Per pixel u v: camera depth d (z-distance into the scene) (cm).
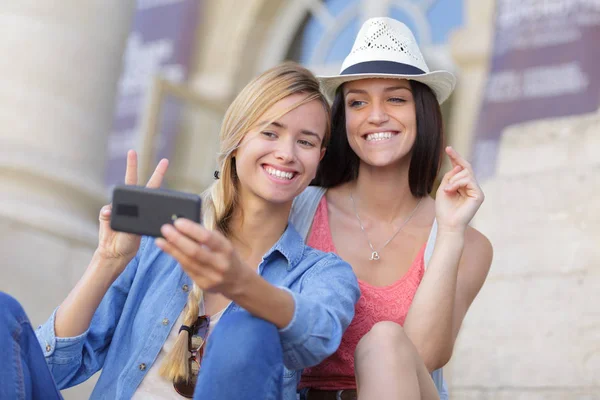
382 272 220
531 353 314
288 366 169
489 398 317
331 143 236
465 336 328
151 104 544
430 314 193
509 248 329
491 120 372
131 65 572
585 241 316
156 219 149
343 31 591
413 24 561
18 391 152
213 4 604
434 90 229
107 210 183
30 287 422
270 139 188
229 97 587
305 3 603
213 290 153
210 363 150
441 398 218
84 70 473
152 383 179
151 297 187
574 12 368
